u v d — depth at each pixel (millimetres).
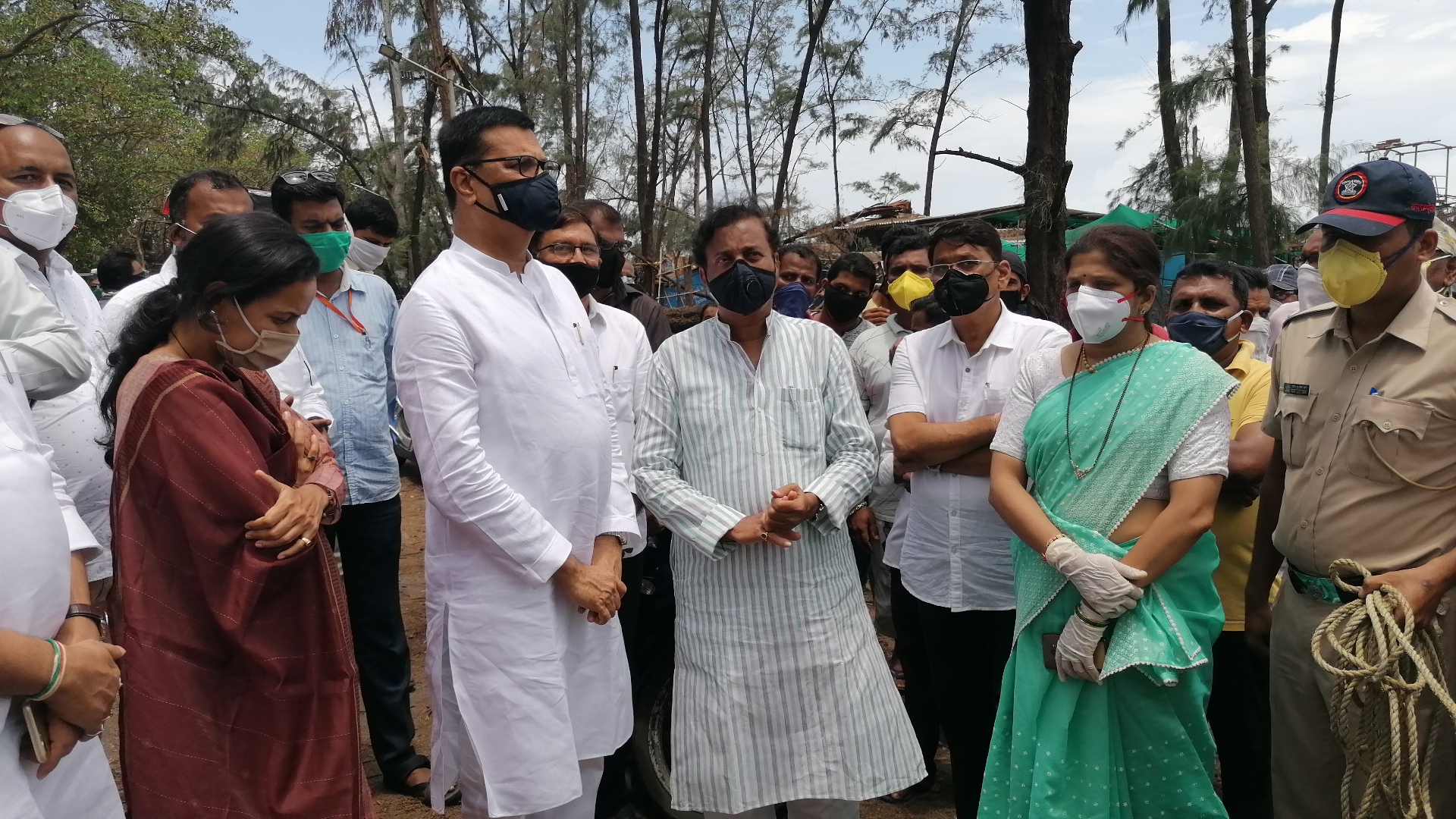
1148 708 2430
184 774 1947
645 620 3439
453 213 2553
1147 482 2430
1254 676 3021
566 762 2426
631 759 3480
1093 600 2332
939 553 3076
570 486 2498
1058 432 2549
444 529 2479
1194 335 3111
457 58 12539
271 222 2123
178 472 1971
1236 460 2930
